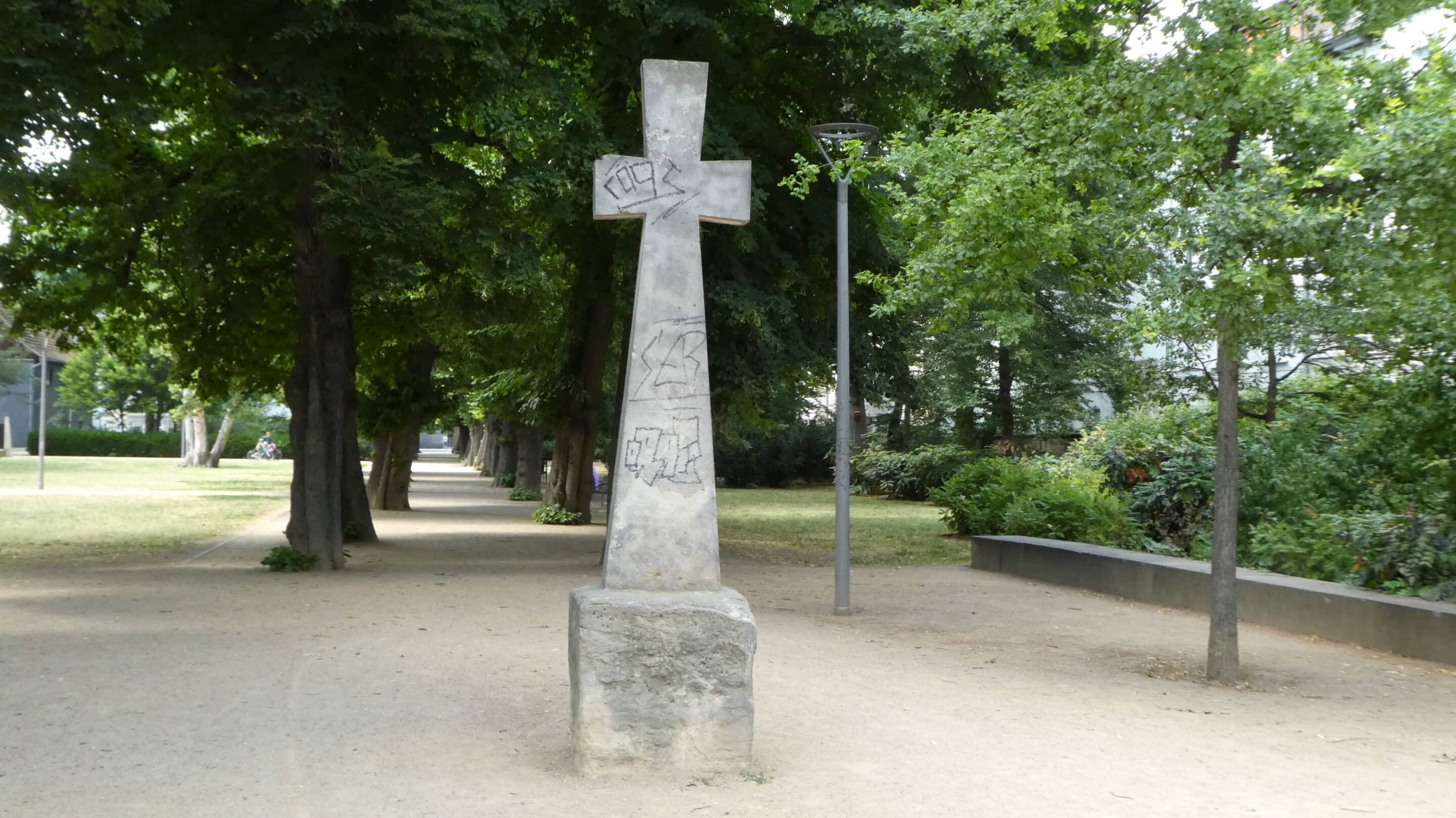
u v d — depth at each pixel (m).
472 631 11.95
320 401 18.11
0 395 83.25
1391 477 15.08
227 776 6.57
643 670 6.46
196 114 18.12
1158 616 14.45
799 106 21.23
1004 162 11.27
